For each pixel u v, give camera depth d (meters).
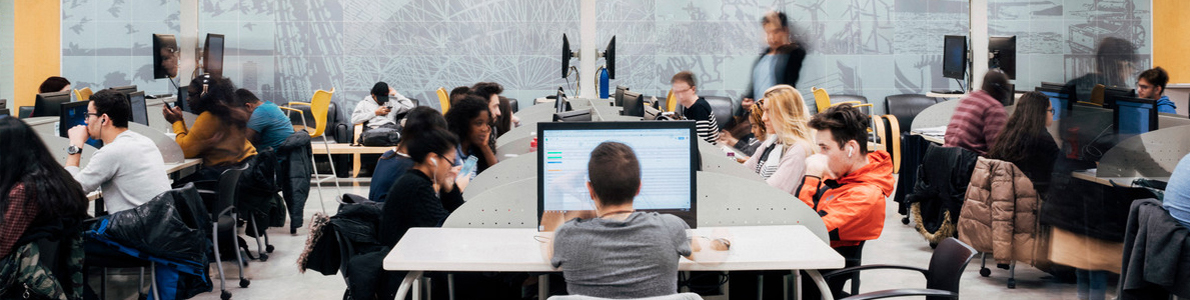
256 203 4.83
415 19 9.84
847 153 2.97
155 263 3.47
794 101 3.69
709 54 9.95
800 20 9.90
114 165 3.54
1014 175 4.14
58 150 4.61
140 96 5.46
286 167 5.44
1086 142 4.10
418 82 9.91
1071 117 4.19
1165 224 2.97
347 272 2.86
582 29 6.58
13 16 9.50
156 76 8.16
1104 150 4.05
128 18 9.66
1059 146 4.11
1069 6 4.61
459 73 9.92
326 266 2.90
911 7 10.02
